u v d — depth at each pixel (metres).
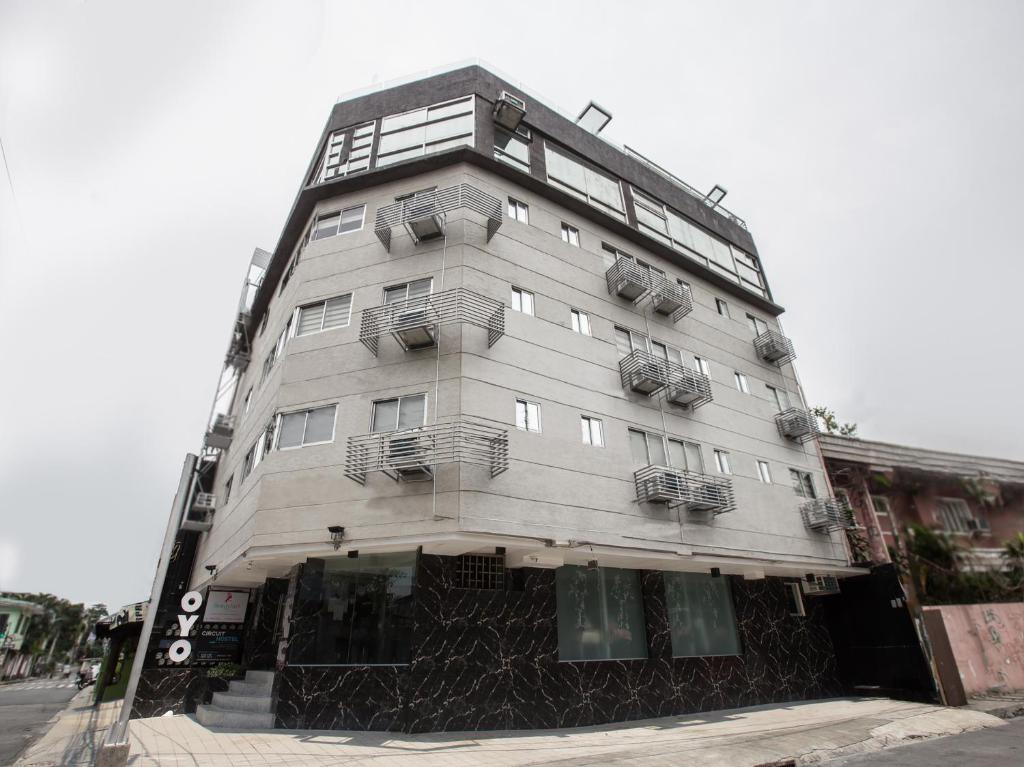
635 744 10.55
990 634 16.39
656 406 17.89
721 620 17.25
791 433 21.42
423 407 13.94
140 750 9.77
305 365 15.49
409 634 11.96
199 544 21.17
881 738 11.21
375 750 9.70
